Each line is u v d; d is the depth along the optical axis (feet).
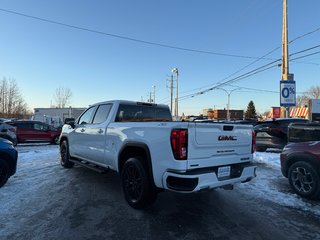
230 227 13.57
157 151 14.12
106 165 19.43
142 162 15.46
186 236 12.55
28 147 52.70
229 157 15.17
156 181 14.23
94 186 20.59
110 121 19.53
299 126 21.99
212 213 15.39
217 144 14.51
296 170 18.93
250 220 14.47
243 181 15.81
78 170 26.58
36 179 22.75
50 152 41.32
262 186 21.11
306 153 18.26
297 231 13.17
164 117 22.81
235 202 17.33
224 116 238.89
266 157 33.68
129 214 15.06
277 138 38.37
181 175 12.92
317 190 17.48
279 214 15.34
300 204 17.03
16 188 19.88
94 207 16.07
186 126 13.14
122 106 20.20
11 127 49.19
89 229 13.15
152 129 14.58
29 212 15.16
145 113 21.56
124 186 16.65
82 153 23.34
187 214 15.20
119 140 17.44
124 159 17.54
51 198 17.63
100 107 21.79
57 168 27.61
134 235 12.59
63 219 14.28
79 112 132.77
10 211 15.26
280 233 12.94
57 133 61.82
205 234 12.76
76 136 24.57
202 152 13.76
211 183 13.80
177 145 13.09
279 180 23.00
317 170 17.66
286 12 55.62
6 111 199.52
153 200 15.47
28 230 12.93
